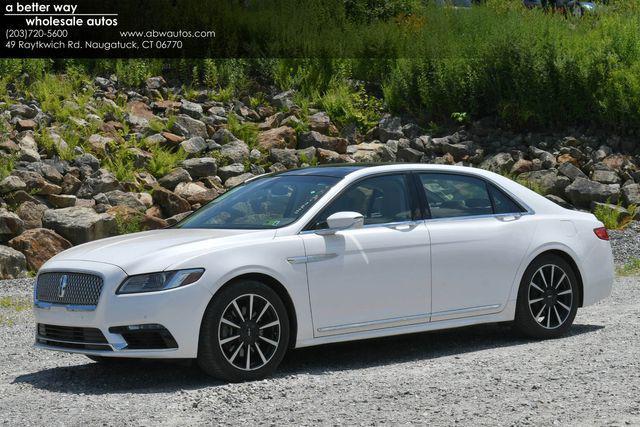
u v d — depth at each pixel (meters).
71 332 8.41
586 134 25.62
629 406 7.00
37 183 19.33
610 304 12.77
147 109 24.23
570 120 26.00
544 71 26.00
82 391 8.21
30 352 10.23
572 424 6.53
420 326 9.39
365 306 9.00
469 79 26.61
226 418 6.91
